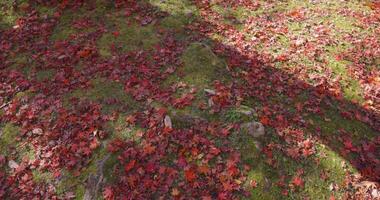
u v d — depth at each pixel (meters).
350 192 1.69
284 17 2.72
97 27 2.49
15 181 1.73
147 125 1.86
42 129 1.89
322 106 2.05
